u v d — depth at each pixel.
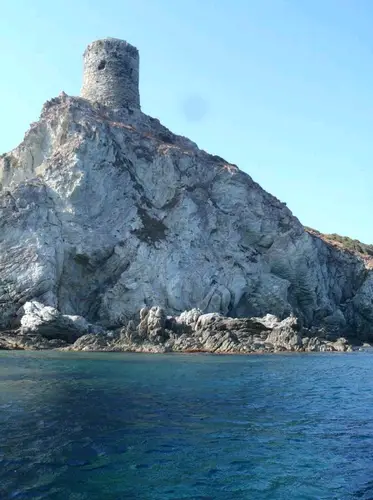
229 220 67.19
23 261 52.84
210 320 50.59
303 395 23.98
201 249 62.34
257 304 64.25
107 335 49.19
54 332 48.06
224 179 68.94
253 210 69.12
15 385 25.05
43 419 17.91
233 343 46.34
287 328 51.06
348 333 72.25
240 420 18.47
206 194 67.31
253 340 49.44
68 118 63.56
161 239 60.78
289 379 29.31
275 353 45.81
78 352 43.03
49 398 21.72
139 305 55.97
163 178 65.50
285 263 68.62
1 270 52.34
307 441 15.85
